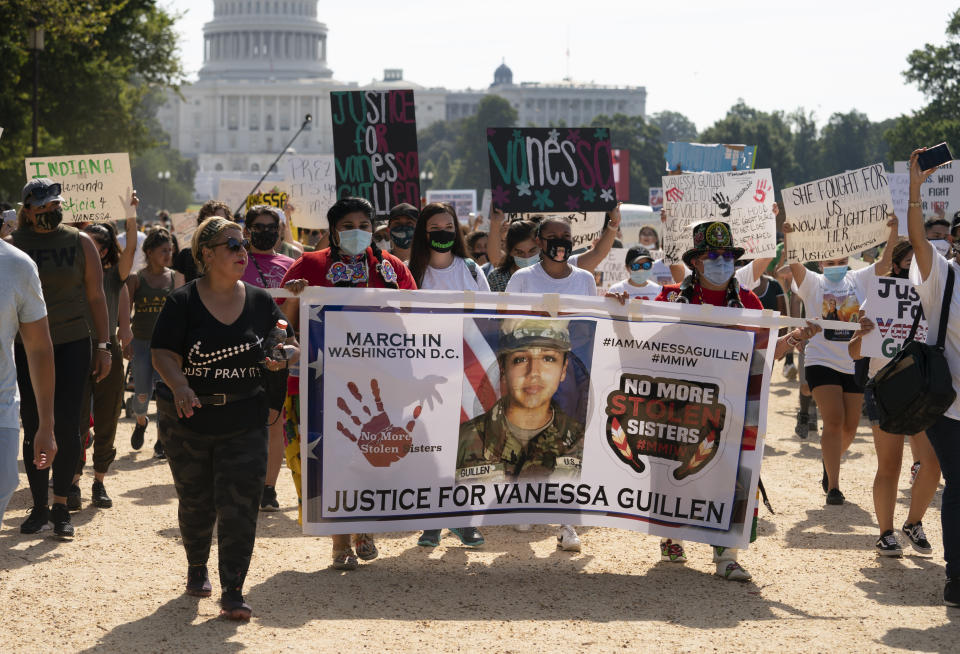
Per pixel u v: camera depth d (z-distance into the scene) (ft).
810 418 41.11
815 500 29.14
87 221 34.96
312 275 21.25
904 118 232.53
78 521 25.31
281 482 30.94
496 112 453.17
